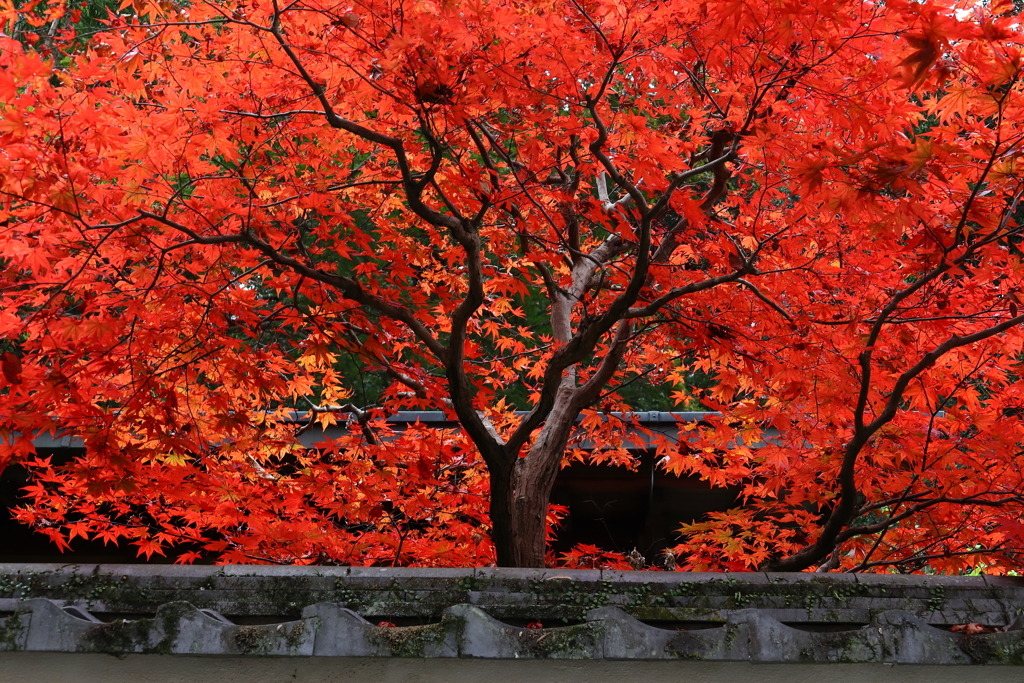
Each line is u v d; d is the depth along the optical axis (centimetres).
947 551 416
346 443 471
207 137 335
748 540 557
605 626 238
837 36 287
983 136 299
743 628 238
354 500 462
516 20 310
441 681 244
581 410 462
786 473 425
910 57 262
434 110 344
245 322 397
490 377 557
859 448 317
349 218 382
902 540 473
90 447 372
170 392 384
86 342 355
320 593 257
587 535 630
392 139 340
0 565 266
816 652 236
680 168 300
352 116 386
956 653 236
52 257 354
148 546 491
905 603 253
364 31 325
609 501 612
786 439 420
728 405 440
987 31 253
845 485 326
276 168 381
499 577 256
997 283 401
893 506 467
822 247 385
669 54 321
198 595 257
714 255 381
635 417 497
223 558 473
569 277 552
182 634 239
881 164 271
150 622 241
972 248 292
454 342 379
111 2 549
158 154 330
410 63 318
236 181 369
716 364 446
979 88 282
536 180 408
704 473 477
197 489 416
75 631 241
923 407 398
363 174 429
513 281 483
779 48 296
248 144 362
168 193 352
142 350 380
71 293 378
